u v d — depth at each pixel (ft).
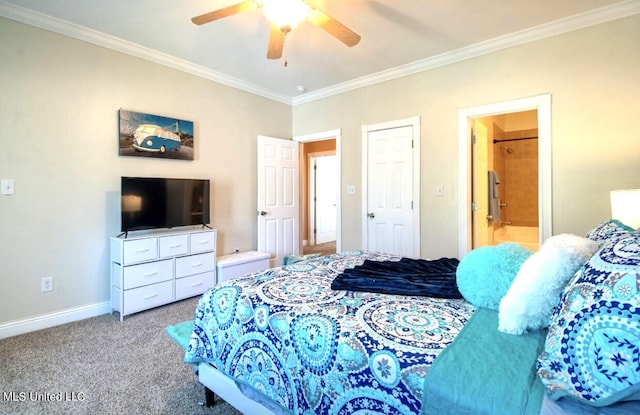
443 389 2.82
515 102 9.78
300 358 3.91
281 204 14.92
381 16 8.59
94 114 9.58
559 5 8.14
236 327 4.72
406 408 3.01
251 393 4.58
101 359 7.06
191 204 11.37
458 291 4.95
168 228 10.85
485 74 10.32
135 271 9.55
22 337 8.15
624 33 8.21
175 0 7.86
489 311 4.27
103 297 9.84
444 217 11.30
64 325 8.92
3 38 8.07
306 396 3.80
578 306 2.72
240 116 13.65
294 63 11.64
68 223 9.16
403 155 12.26
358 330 3.72
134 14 8.48
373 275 5.83
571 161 8.97
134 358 7.11
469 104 10.65
